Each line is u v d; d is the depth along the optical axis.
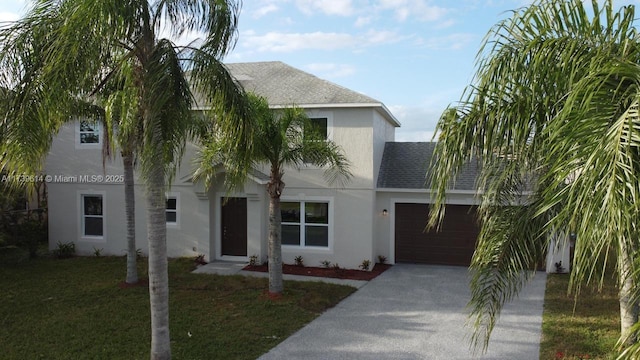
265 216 17.70
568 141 4.14
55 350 9.23
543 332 10.23
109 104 7.93
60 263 17.72
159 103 7.36
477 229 17.42
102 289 13.81
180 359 8.77
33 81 6.99
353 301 12.91
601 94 4.39
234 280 14.89
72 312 11.63
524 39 5.38
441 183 5.77
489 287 7.06
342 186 17.03
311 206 17.53
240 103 8.63
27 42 7.13
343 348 9.43
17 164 7.43
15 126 7.03
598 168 3.59
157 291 8.10
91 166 19.23
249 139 9.02
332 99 16.81
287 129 12.52
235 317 11.23
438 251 17.84
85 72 7.13
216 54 8.57
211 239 18.08
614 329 10.22
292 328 10.55
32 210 21.70
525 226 6.69
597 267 5.41
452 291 14.00
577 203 3.71
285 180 17.53
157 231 8.07
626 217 3.50
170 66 7.55
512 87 5.27
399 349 9.39
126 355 8.98
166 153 8.05
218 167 16.20
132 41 7.83
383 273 16.38
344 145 16.98
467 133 5.65
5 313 11.57
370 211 16.83
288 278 15.52
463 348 9.45
